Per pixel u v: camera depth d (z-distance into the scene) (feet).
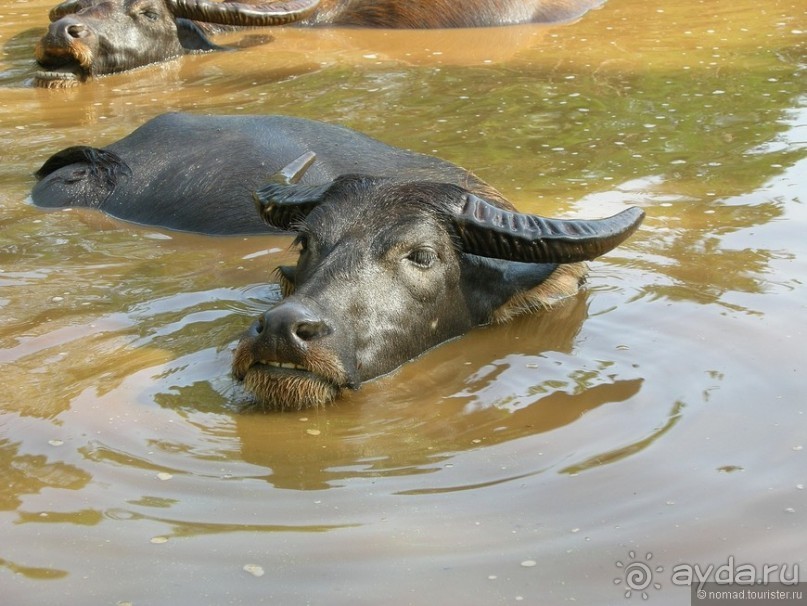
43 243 39.24
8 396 27.25
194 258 37.73
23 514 22.12
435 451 24.81
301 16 73.26
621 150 47.78
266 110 55.88
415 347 30.55
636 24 74.79
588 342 30.53
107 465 24.04
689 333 30.40
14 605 19.36
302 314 26.84
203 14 69.72
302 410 27.12
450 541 21.06
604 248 31.71
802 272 34.19
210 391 27.73
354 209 31.42
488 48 68.90
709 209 40.22
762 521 21.50
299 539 21.18
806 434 24.77
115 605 19.33
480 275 32.83
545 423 25.95
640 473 23.40
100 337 30.86
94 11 66.44
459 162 46.34
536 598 19.29
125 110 57.36
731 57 64.64
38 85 63.57
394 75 62.59
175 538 21.27
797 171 44.16
